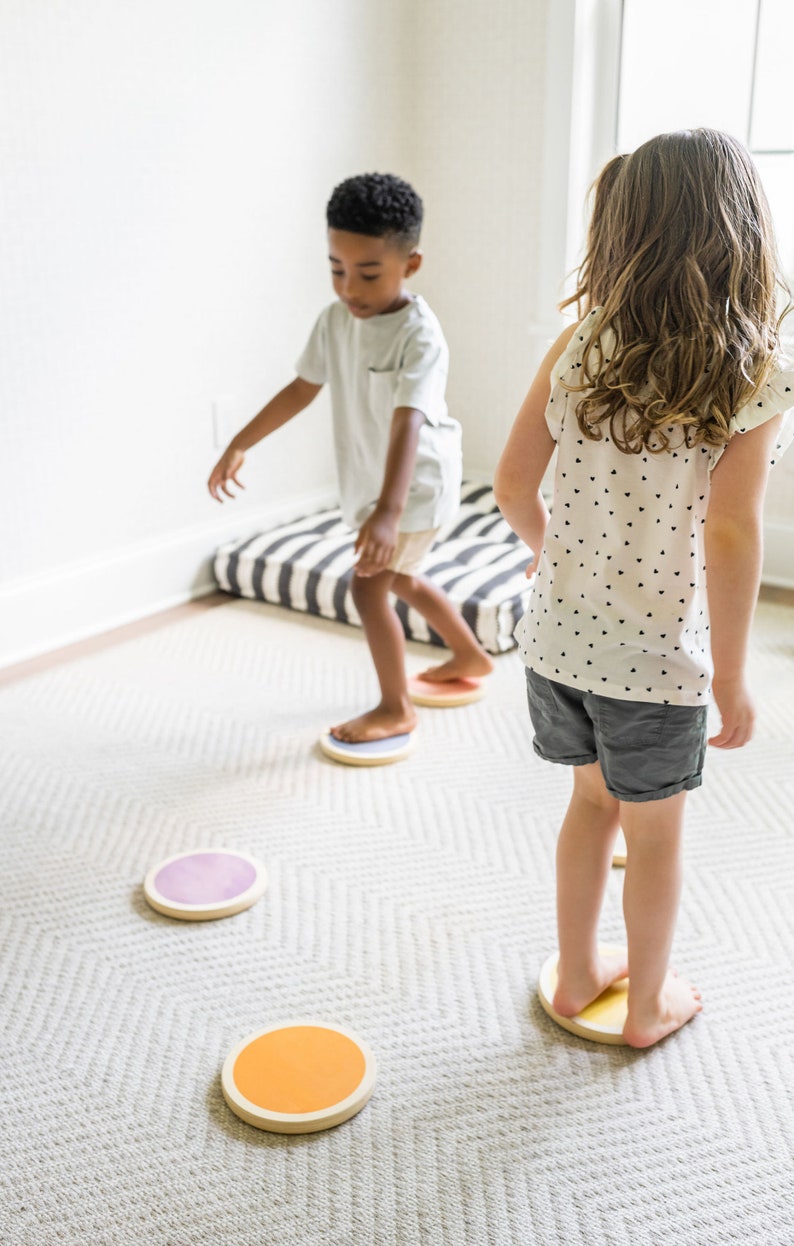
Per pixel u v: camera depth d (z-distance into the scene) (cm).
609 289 110
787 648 242
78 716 214
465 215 305
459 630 220
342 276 183
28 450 233
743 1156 120
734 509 106
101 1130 123
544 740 126
